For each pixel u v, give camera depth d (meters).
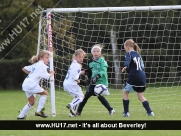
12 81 78.56
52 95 31.41
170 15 71.38
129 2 71.62
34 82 29.48
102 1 71.69
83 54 31.38
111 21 71.38
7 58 79.06
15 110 38.62
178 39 72.44
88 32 72.25
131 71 30.44
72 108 30.89
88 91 32.47
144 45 74.69
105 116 31.22
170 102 43.16
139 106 39.72
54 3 68.25
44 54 30.25
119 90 57.28
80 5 71.69
